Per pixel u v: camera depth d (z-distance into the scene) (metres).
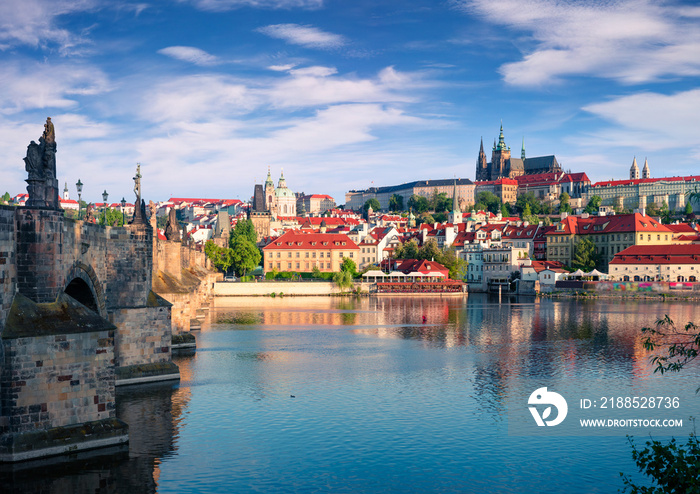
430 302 197.75
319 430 52.91
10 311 41.31
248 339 107.19
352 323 134.38
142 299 66.62
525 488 41.91
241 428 52.81
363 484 42.03
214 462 44.97
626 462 46.94
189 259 135.38
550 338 109.56
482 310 167.75
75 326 42.94
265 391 66.25
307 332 117.88
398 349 96.81
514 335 114.06
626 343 102.94
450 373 77.38
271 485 41.41
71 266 47.41
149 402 60.16
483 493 41.03
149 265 67.31
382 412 58.56
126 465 43.94
